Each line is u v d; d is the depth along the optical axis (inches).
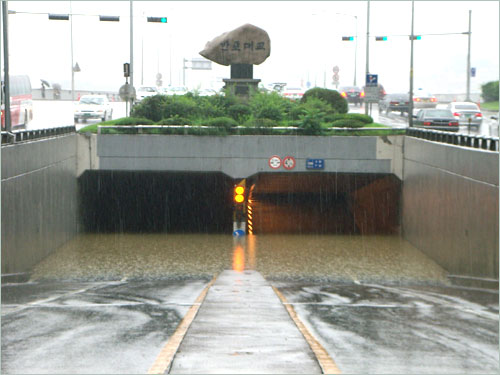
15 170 1080.8
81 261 1259.8
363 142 1560.0
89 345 432.1
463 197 1101.7
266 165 1560.0
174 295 785.6
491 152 962.7
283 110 1817.2
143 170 1561.3
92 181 1731.1
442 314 649.6
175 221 1877.5
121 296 773.3
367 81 1907.0
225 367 330.6
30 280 1058.7
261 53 2036.2
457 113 2272.4
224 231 1711.4
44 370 361.1
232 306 606.5
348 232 1697.8
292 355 362.3
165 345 415.2
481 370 378.9
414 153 1467.8
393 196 1644.9
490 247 962.1
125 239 1553.9
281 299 692.7
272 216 1923.0
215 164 1560.0
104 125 1616.6
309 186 1931.6
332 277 1116.5
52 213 1344.7
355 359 394.0
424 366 382.0
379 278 1114.1
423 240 1391.5
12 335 483.5
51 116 2559.1
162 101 1774.1
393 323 570.3
